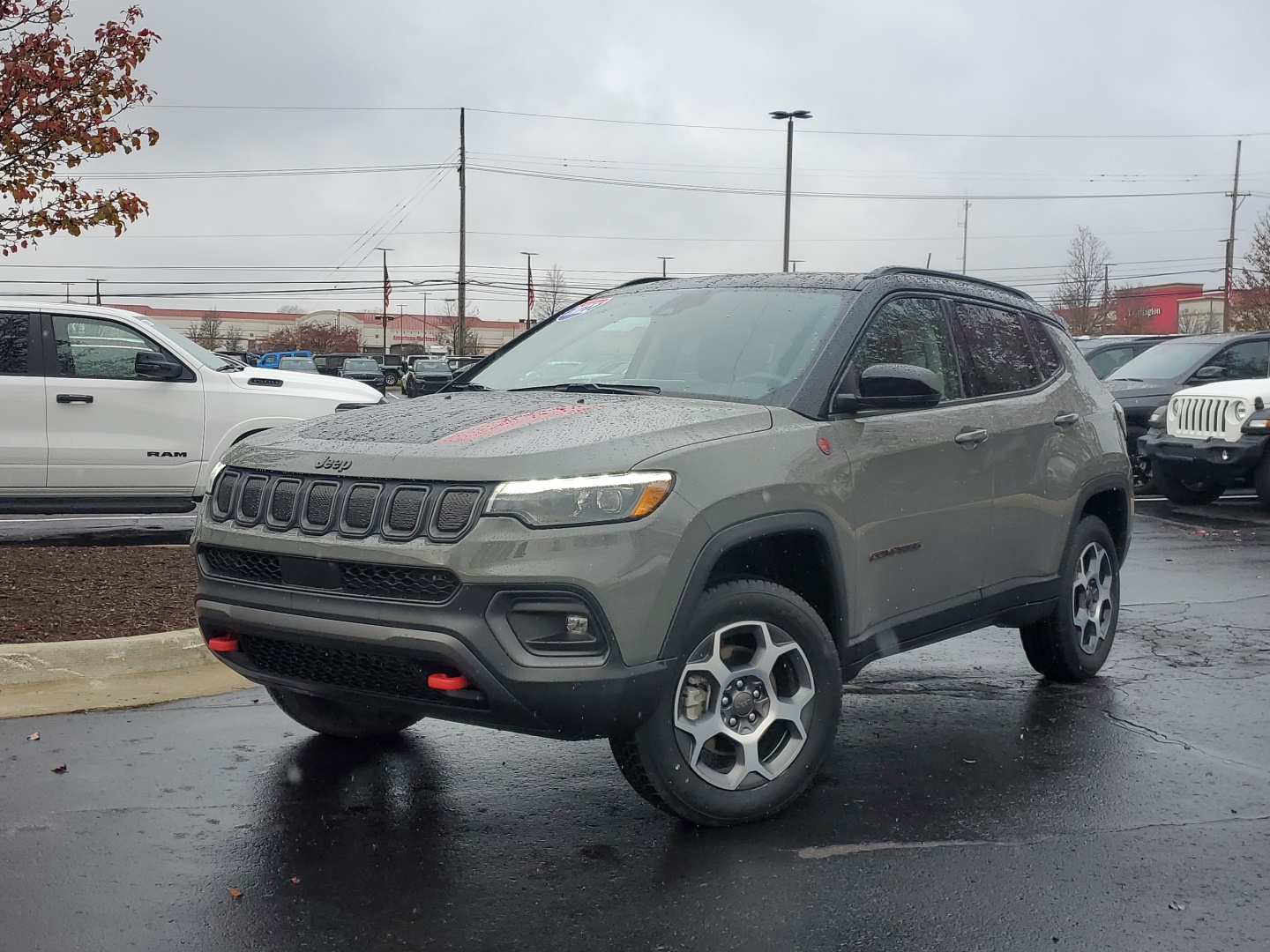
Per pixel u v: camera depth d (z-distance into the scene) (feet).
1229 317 173.78
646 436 13.12
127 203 24.85
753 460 13.70
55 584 24.54
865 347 15.94
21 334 32.53
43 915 11.53
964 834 13.89
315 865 12.85
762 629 13.85
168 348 33.99
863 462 15.10
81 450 32.78
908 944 11.22
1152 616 26.68
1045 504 18.75
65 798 14.55
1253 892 12.41
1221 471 45.57
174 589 24.54
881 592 15.51
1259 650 23.45
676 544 12.67
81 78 24.00
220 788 15.06
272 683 14.07
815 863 13.01
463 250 187.01
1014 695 20.03
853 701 19.69
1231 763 16.57
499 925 11.53
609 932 11.41
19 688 18.62
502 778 15.64
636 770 13.20
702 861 13.03
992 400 17.97
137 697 18.66
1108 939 11.35
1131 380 53.72
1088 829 14.10
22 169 23.56
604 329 17.83
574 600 12.17
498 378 17.65
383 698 13.05
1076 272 184.85
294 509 13.23
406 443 13.30
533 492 12.20
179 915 11.62
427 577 12.28
